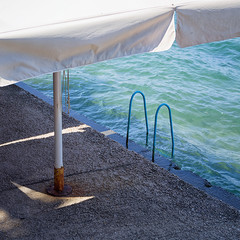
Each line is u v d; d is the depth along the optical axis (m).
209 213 4.83
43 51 2.92
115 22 3.11
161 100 11.38
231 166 7.76
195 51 17.00
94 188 5.23
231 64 15.41
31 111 7.88
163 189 5.31
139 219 4.60
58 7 3.57
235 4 3.36
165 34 3.29
